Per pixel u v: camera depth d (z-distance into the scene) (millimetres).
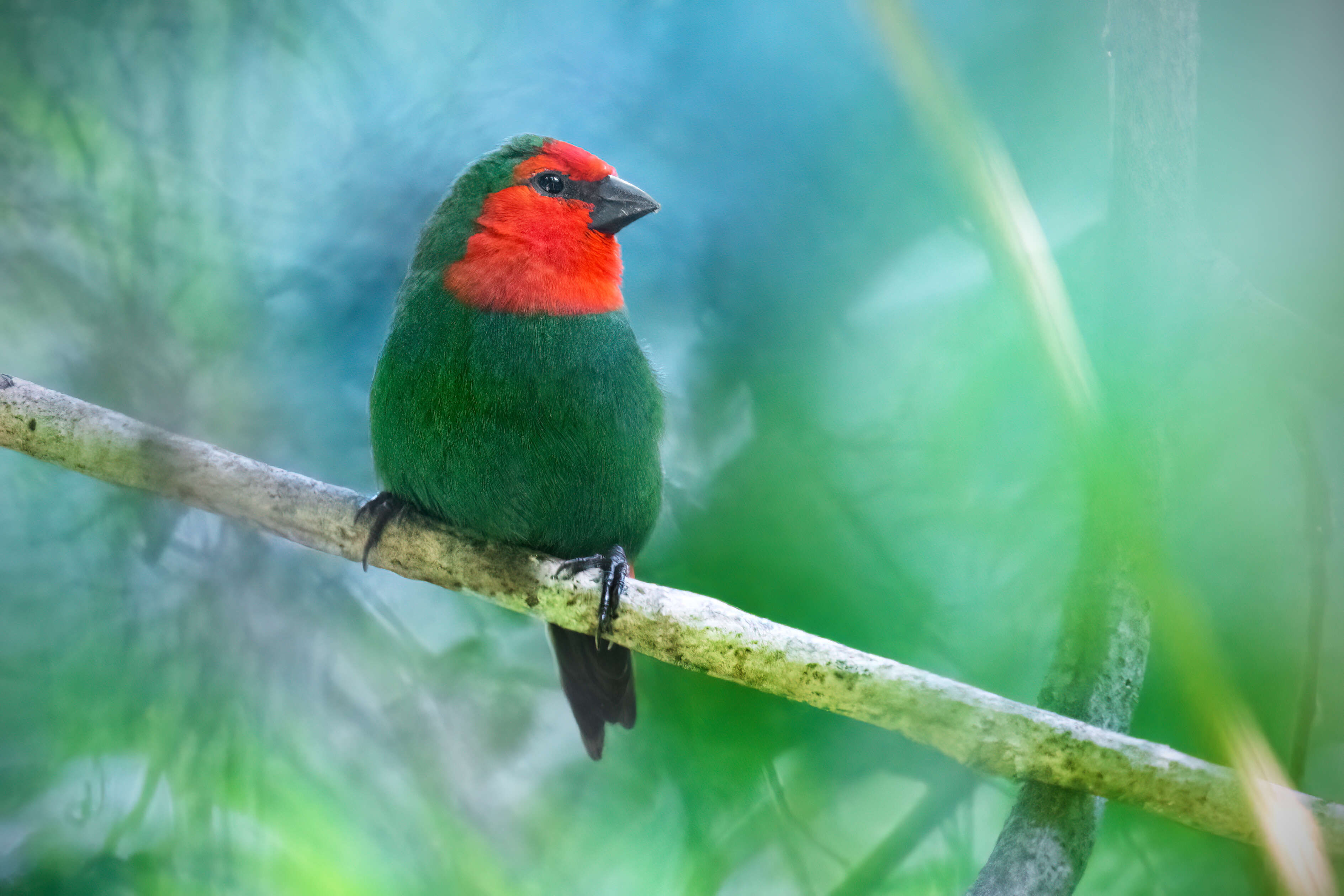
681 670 2984
